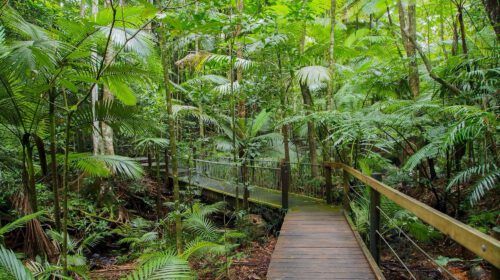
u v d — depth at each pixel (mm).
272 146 8883
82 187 6875
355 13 8766
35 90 2797
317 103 7996
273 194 6980
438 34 8547
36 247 3223
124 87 3152
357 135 4879
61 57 2832
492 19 3598
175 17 3639
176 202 3836
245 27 4555
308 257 3553
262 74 6570
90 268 4906
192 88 7344
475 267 3451
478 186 3395
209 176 8453
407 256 4207
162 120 8148
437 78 4285
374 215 3354
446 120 4496
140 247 5383
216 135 9062
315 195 6672
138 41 3209
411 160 4180
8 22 3156
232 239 5078
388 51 7957
